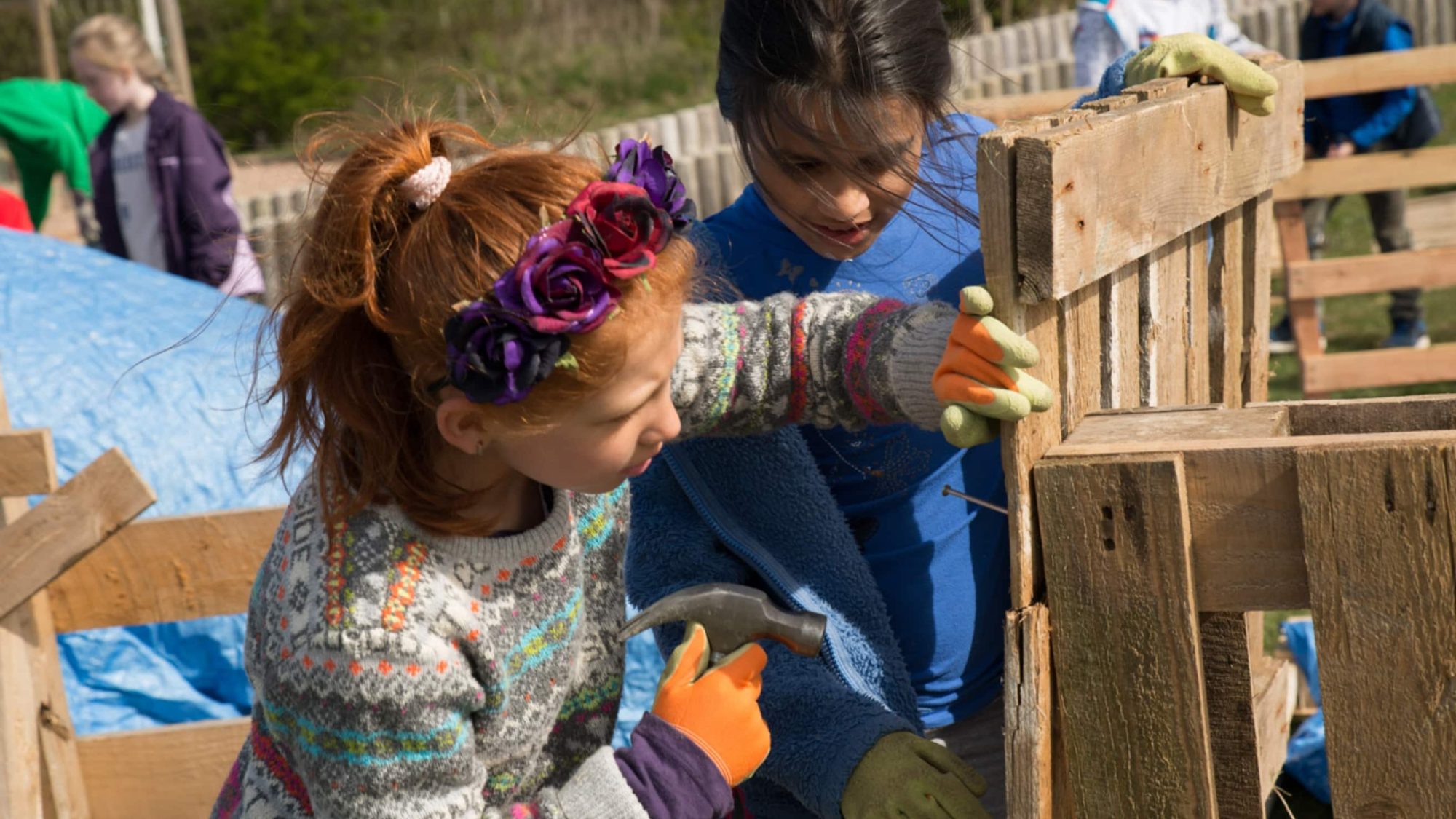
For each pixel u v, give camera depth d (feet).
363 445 3.97
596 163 4.23
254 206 22.81
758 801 5.72
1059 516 4.21
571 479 4.01
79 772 7.90
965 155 5.63
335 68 45.78
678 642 5.49
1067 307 4.55
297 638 3.92
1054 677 4.37
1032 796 4.27
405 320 3.83
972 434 4.16
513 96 41.01
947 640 5.75
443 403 3.82
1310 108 18.71
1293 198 16.21
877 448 5.55
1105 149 4.35
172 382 10.30
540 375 3.63
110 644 9.37
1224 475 4.09
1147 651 4.19
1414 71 15.26
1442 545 3.82
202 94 42.11
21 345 10.31
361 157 3.91
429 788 4.00
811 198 5.04
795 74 4.79
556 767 4.74
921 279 5.55
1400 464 3.83
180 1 43.86
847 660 5.37
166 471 9.80
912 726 5.16
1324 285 16.30
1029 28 35.88
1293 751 9.57
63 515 7.17
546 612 4.28
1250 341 6.49
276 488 9.92
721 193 25.23
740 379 4.89
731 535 5.46
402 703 3.87
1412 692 3.93
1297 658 10.25
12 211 17.31
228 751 8.04
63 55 41.39
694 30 53.72
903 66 4.82
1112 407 4.98
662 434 4.08
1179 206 5.02
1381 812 4.02
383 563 3.93
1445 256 15.96
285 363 4.01
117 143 15.64
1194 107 5.06
